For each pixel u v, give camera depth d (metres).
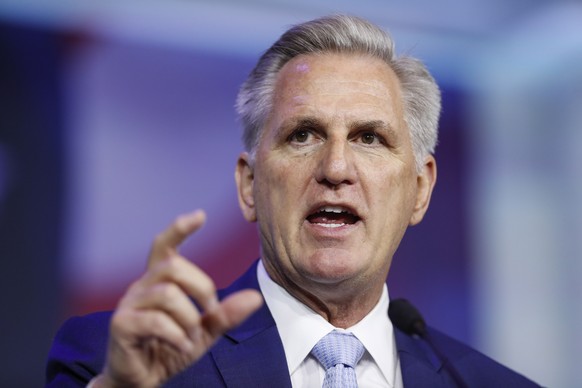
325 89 3.53
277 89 3.66
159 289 2.39
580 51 9.52
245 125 3.83
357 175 3.45
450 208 9.17
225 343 3.51
